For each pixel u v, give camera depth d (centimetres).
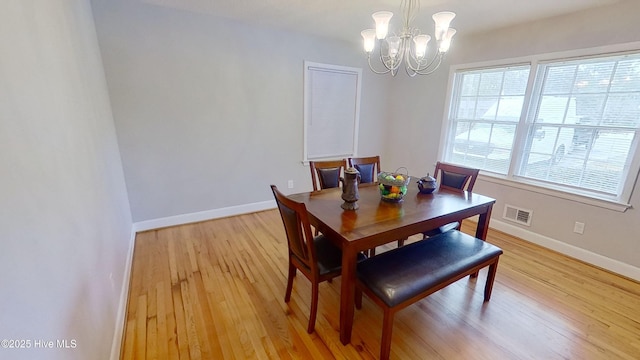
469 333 175
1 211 67
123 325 171
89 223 135
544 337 172
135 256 258
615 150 244
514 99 310
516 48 297
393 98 455
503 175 327
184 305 194
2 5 77
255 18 301
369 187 249
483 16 270
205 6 271
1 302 63
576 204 265
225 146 338
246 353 158
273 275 233
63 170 111
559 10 250
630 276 237
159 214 317
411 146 437
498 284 225
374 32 197
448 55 364
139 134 288
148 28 271
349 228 160
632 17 222
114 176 228
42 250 84
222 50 311
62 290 94
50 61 112
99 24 251
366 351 161
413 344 166
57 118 112
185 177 323
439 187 251
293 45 353
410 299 148
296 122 381
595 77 250
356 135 440
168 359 152
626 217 237
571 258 269
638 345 167
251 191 370
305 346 163
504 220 326
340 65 395
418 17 276
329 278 170
